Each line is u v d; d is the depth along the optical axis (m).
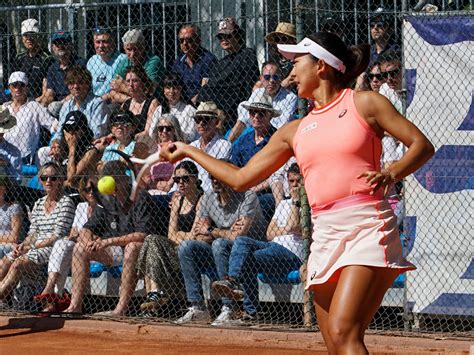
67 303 19.59
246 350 16.75
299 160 9.62
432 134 16.88
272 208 18.36
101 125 21.16
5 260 20.22
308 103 17.97
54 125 22.31
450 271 16.75
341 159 9.24
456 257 16.72
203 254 18.12
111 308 19.94
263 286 18.05
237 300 17.80
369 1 19.73
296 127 9.82
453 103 16.77
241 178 9.96
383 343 16.47
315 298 9.66
